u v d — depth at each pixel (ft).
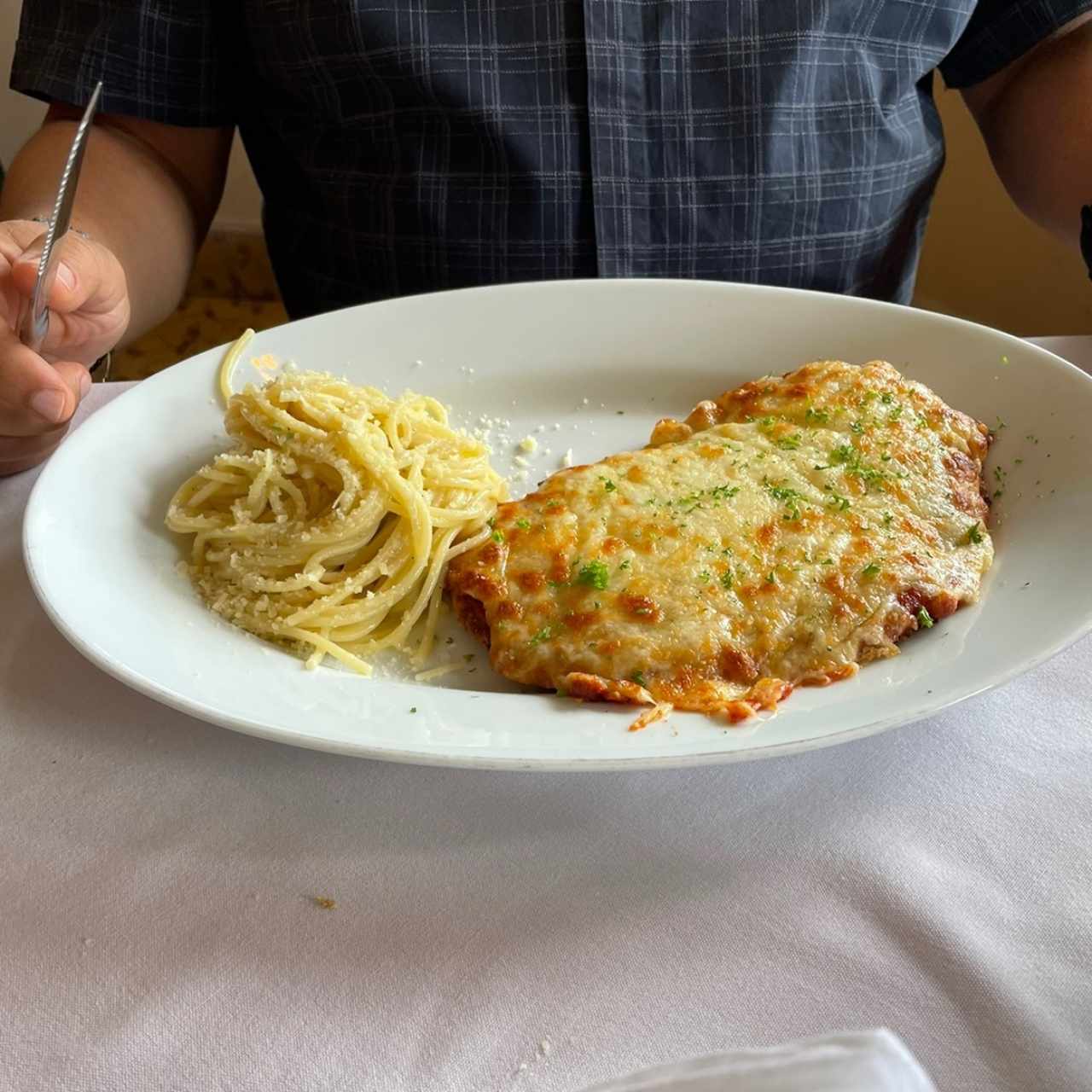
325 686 1.22
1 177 2.62
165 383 1.59
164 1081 0.91
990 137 2.24
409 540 1.43
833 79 1.96
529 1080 0.91
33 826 1.10
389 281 2.10
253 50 2.05
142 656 1.18
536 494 1.45
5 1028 0.94
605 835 1.08
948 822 1.08
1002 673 1.14
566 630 1.28
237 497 1.48
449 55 1.89
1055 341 1.75
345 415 1.47
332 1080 0.91
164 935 1.01
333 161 2.07
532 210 1.96
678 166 1.95
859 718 1.10
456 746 1.08
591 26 1.86
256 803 1.12
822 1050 0.56
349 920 1.02
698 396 1.71
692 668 1.24
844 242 2.05
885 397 1.53
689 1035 0.93
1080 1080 0.88
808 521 1.36
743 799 1.11
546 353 1.73
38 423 1.42
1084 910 0.99
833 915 1.01
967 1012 0.93
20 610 1.34
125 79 2.05
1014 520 1.43
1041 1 2.02
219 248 3.50
